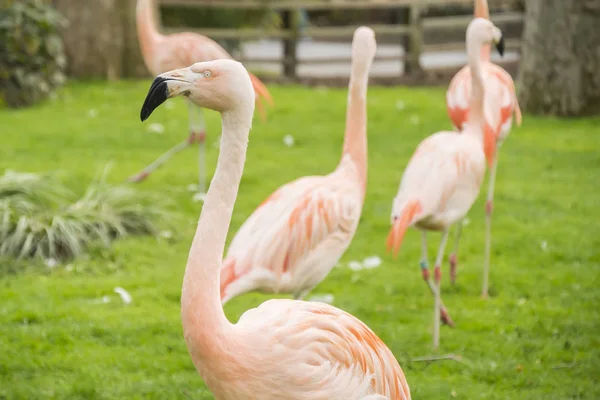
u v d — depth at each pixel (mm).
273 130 18703
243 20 28016
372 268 10898
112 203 12656
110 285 10188
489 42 9203
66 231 11383
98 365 8141
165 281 10430
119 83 23734
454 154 8359
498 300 9891
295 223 7480
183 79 5027
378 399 5562
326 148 17141
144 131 18359
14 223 11586
